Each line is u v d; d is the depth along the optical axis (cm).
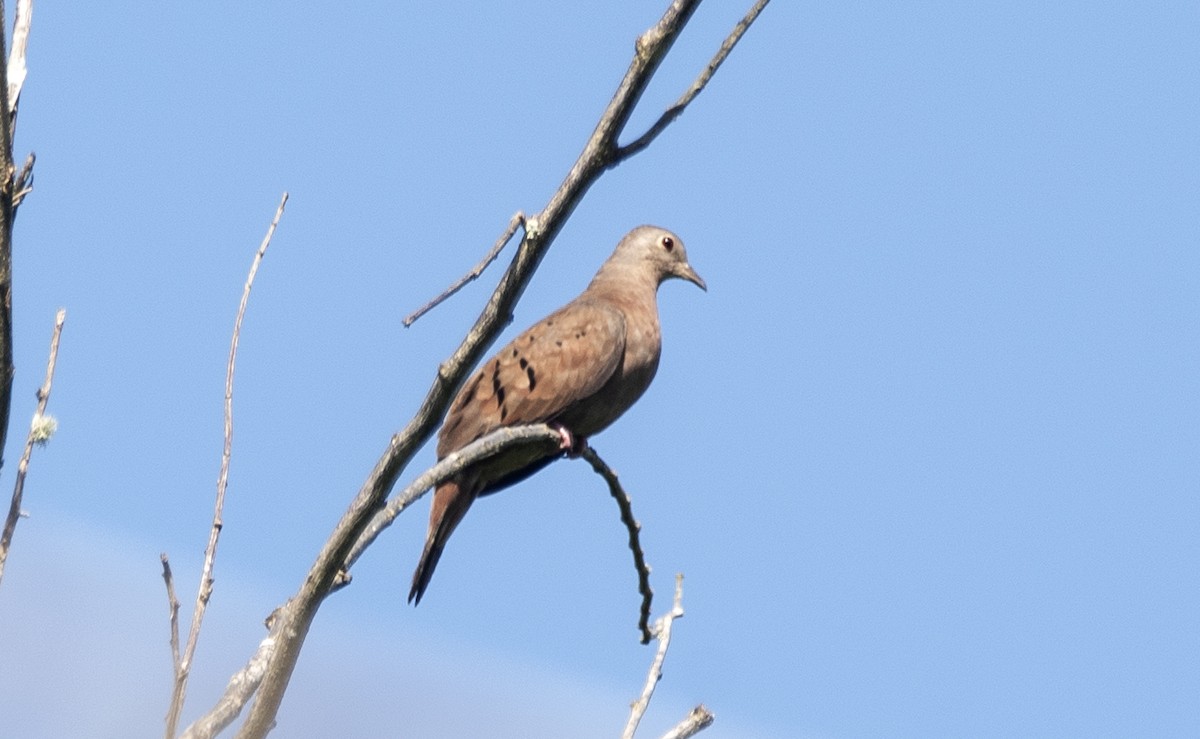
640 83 899
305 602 905
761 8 930
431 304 912
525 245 921
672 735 1055
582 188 916
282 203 1041
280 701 901
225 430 948
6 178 860
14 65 948
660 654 1064
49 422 930
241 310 1004
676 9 888
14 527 900
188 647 847
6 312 855
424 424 936
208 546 902
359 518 929
